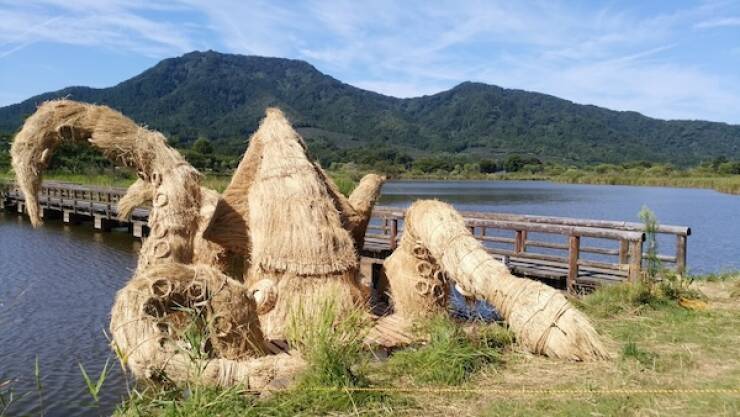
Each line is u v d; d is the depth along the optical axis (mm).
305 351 4199
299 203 5469
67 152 41625
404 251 6066
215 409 3580
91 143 6520
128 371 8133
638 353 4664
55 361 8672
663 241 20391
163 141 6602
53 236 21984
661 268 7586
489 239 10703
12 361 8664
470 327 5270
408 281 5910
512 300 4785
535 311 4660
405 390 3982
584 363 4508
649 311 6508
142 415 3678
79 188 25859
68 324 10500
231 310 4277
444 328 4855
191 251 6406
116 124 6457
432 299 5871
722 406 3615
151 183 6562
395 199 37219
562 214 29984
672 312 6383
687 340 5211
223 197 6230
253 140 6320
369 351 4789
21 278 14359
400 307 5941
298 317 4664
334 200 6344
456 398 3920
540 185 81000
